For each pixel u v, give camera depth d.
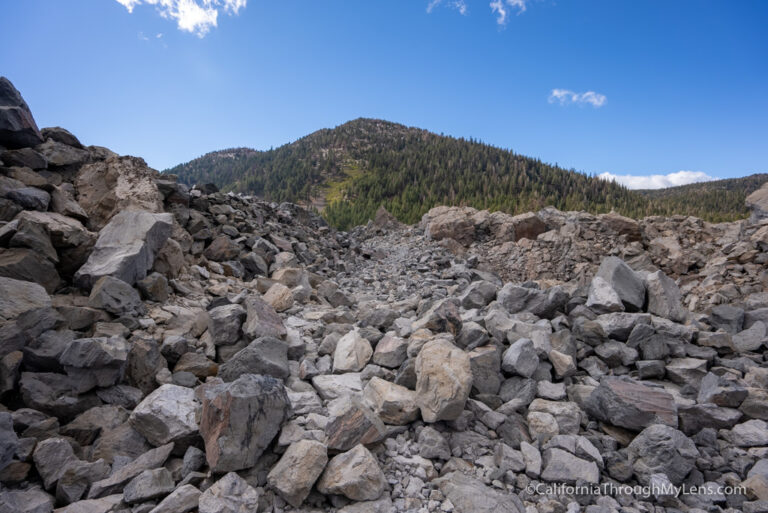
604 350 6.86
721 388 5.48
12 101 9.24
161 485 3.73
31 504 3.48
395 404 5.00
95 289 6.27
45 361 4.72
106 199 9.54
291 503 3.77
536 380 6.16
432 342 5.60
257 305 7.02
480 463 4.57
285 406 4.39
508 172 169.75
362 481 3.84
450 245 26.77
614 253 23.69
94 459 4.18
